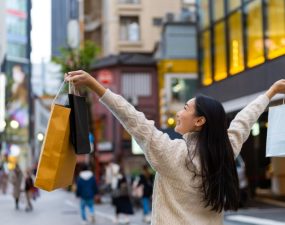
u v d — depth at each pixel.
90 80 3.02
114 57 41.75
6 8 79.69
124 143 40.34
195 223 2.88
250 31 18.16
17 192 23.88
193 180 2.90
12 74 78.75
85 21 48.75
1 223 17.34
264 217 16.41
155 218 2.91
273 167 23.98
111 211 22.17
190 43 37.25
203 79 22.53
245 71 17.83
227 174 2.98
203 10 22.58
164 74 37.28
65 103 3.18
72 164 3.16
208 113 3.03
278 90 3.45
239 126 3.25
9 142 65.81
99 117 41.41
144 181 17.23
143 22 46.00
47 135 2.96
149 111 40.44
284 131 3.45
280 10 16.11
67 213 21.38
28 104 79.62
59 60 31.80
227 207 3.00
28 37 80.00
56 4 31.38
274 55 16.44
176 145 2.94
